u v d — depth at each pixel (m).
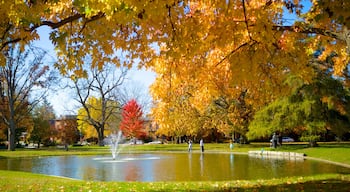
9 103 43.06
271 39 6.64
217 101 37.72
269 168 18.22
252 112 37.22
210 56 8.31
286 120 29.66
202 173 16.67
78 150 42.09
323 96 26.03
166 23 6.43
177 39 6.29
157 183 10.77
